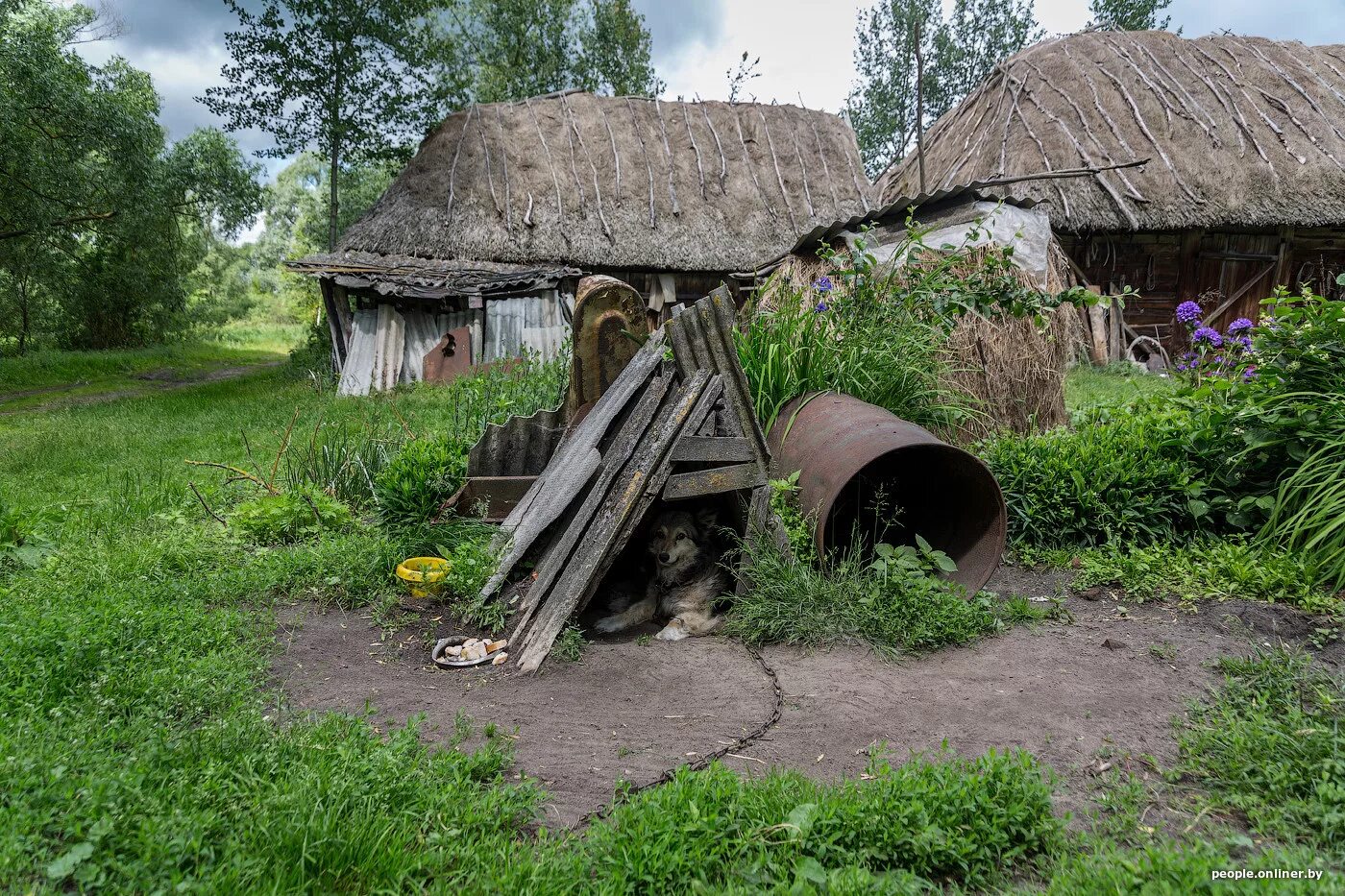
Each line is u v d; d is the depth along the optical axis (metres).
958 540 5.27
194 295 46.47
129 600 4.48
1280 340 5.57
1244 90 18.72
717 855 2.48
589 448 5.19
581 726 3.61
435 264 17.55
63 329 33.28
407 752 3.11
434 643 4.55
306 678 4.04
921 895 2.44
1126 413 6.81
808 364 6.22
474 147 19.84
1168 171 17.45
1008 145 18.72
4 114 17.06
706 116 21.42
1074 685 3.94
